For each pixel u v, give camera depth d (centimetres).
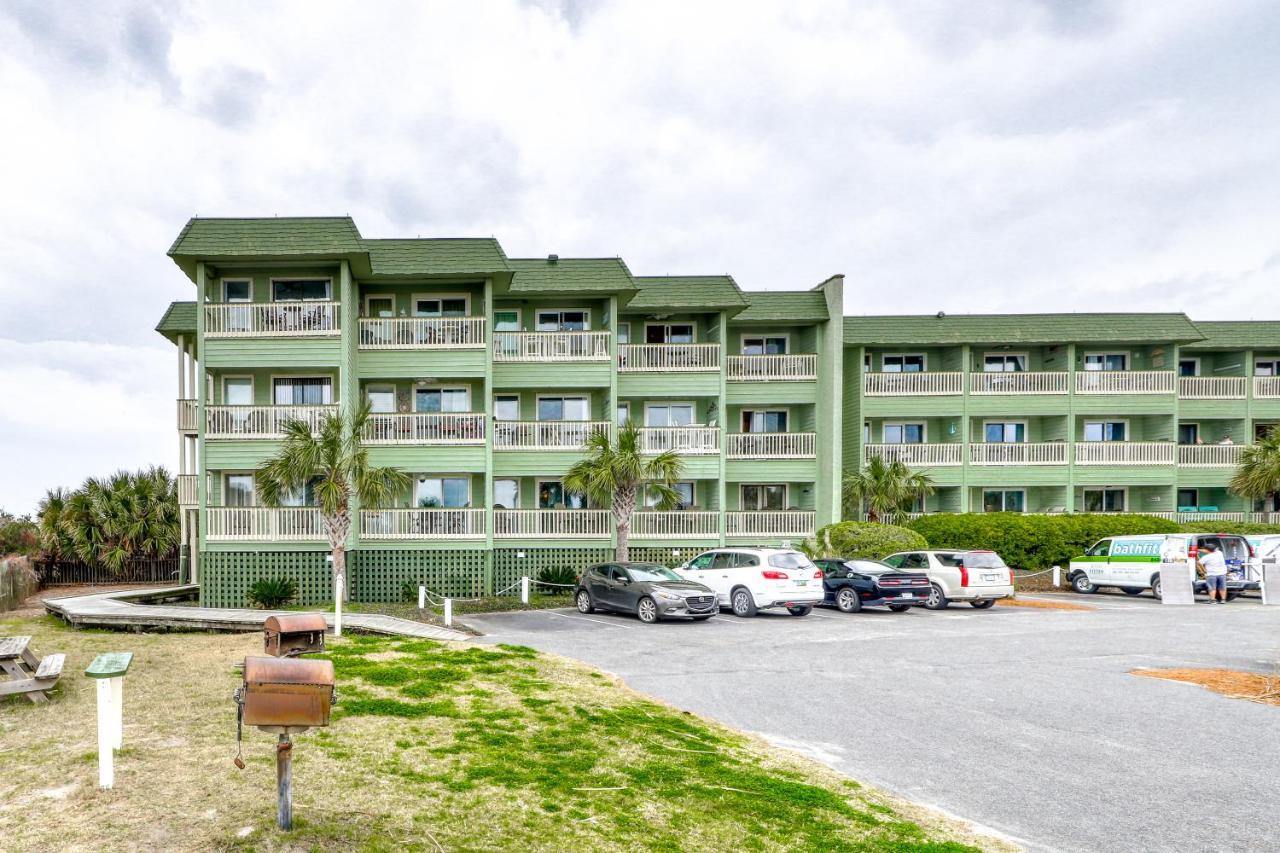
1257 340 3606
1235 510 3619
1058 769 822
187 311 2805
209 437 2375
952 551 2361
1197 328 3597
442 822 612
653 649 1532
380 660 1259
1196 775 802
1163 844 633
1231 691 1179
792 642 1625
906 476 3048
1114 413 3397
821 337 3142
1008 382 3381
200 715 896
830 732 959
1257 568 2519
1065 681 1249
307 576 2389
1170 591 2420
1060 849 622
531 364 2750
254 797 637
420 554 2503
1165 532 3048
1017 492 3541
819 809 682
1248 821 681
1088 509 3606
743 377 3147
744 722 1003
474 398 2759
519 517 2689
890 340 3325
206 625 1677
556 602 2356
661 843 598
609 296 2789
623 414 3064
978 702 1109
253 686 539
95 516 3059
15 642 995
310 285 2534
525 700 1027
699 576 2195
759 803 689
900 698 1132
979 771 816
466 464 2544
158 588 2758
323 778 694
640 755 816
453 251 2588
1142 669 1348
